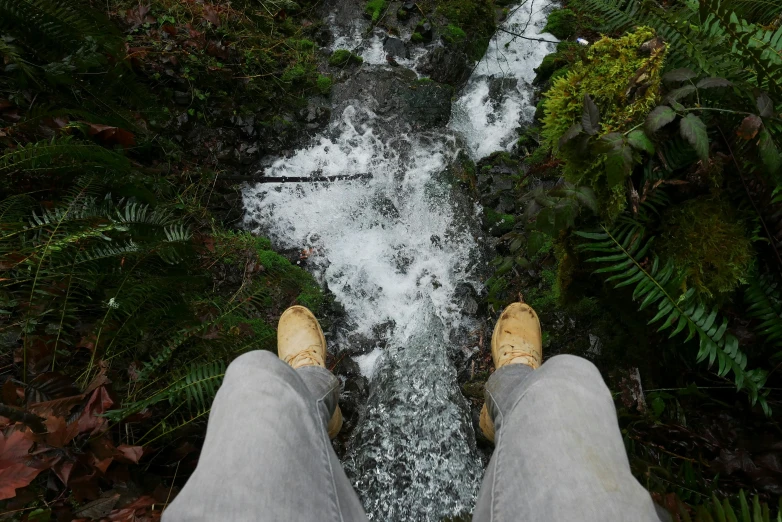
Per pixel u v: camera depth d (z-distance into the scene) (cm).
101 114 298
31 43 280
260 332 275
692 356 240
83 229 230
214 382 223
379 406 283
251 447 113
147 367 228
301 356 230
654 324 241
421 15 435
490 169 369
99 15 300
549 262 303
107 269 242
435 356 300
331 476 126
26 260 219
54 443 184
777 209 202
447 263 336
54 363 215
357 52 414
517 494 115
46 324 226
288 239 340
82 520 181
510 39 442
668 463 220
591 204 197
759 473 207
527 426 125
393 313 321
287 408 125
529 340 244
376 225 348
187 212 312
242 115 361
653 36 210
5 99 273
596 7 288
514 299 312
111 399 210
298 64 396
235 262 308
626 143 184
